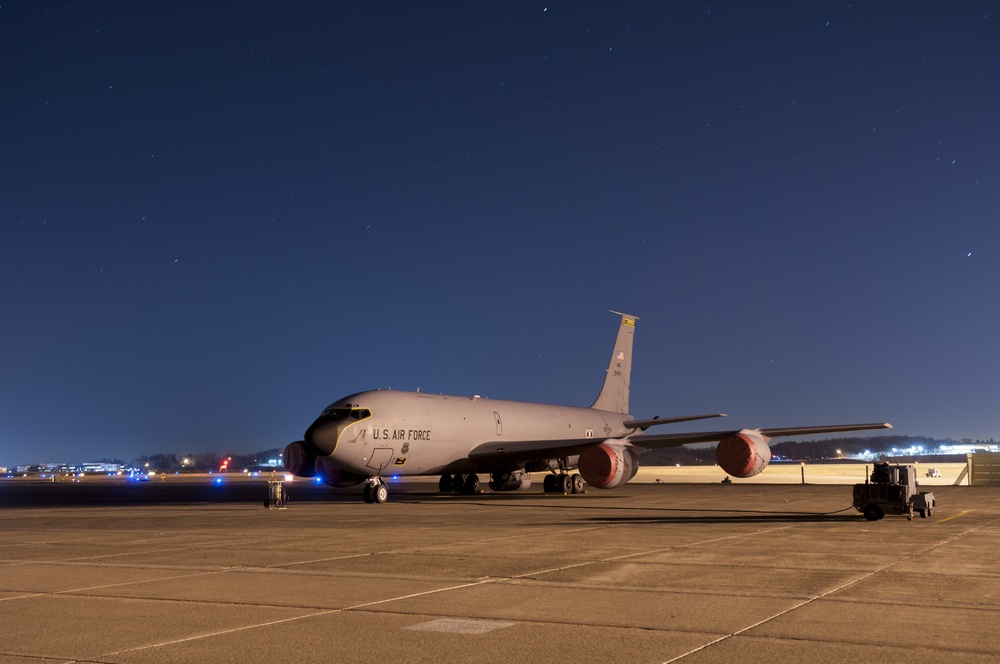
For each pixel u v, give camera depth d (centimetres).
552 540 1795
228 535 1964
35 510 3186
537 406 4688
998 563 1388
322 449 3384
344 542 1770
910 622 912
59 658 774
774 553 1536
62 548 1686
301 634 867
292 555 1535
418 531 2044
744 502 3359
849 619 930
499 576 1258
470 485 4447
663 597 1072
